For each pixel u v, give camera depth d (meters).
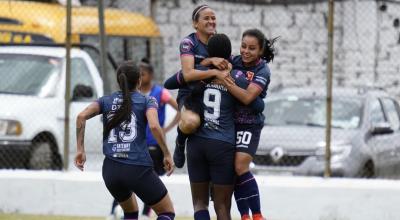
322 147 37.16
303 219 33.41
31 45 40.59
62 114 37.44
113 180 24.48
